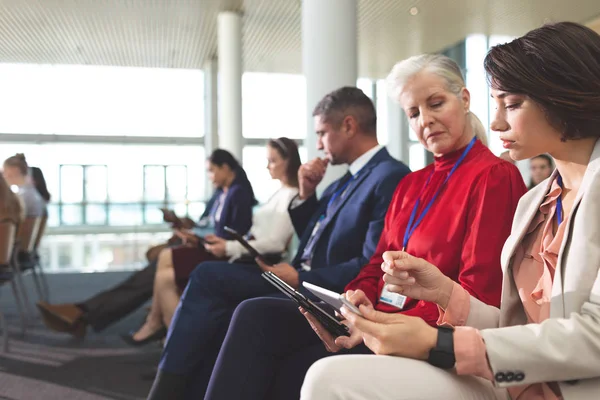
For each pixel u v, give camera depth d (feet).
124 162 54.24
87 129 53.21
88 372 10.30
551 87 2.97
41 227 15.99
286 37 38.19
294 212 7.80
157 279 10.27
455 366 2.83
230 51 33.17
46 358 11.29
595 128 3.00
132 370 10.43
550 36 3.05
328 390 2.75
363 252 6.15
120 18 34.17
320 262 6.66
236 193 11.76
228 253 8.92
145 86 53.21
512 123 3.16
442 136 4.97
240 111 33.88
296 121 53.42
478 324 3.66
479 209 4.41
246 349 4.61
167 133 54.39
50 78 51.60
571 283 2.85
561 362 2.67
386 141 48.80
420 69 5.00
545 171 12.24
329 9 13.87
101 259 33.40
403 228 5.18
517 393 3.22
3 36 37.88
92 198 53.52
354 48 14.06
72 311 11.11
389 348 2.92
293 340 4.83
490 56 3.25
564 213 3.24
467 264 4.31
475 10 31.63
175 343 6.06
